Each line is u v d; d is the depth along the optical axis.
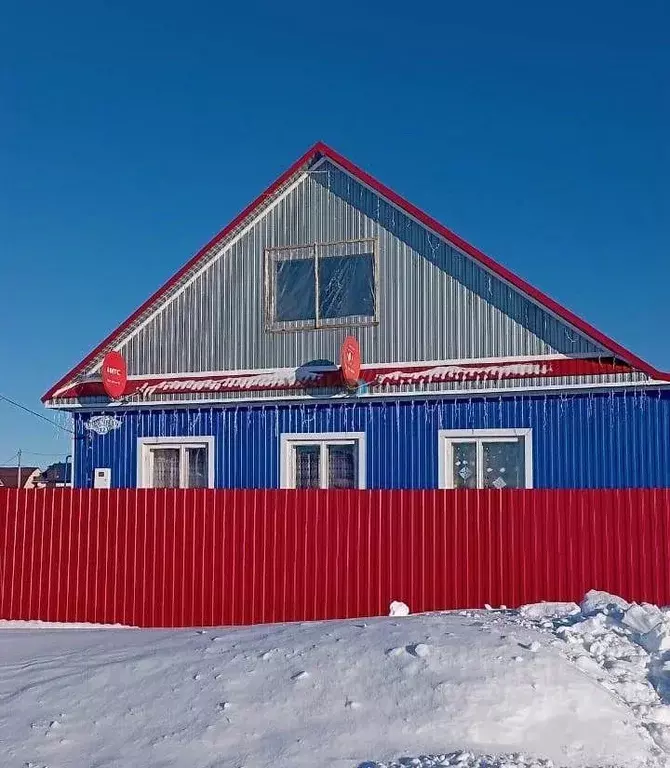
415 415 16.45
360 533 12.77
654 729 7.36
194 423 17.91
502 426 15.90
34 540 13.87
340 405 16.92
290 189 18.50
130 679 8.36
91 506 13.73
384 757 6.54
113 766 6.65
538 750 6.72
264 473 17.31
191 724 7.27
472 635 8.38
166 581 13.34
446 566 12.43
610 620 9.52
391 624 9.05
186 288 18.94
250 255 18.59
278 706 7.44
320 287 18.02
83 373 19.14
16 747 7.08
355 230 17.89
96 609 13.53
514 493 12.30
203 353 18.62
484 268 16.81
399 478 16.41
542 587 12.10
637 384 14.94
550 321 16.19
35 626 13.34
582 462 15.40
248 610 13.02
